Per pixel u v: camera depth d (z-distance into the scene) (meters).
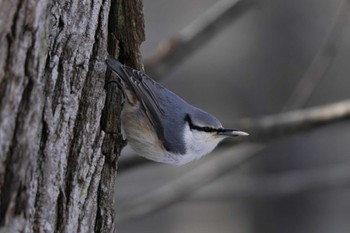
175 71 21.72
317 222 19.47
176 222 22.05
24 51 6.03
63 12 7.17
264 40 19.98
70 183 6.94
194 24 11.89
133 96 8.15
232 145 11.01
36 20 6.10
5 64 5.95
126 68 7.84
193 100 21.36
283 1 19.77
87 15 7.34
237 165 12.68
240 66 20.66
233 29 20.73
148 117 8.36
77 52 7.18
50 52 6.97
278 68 19.75
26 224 5.99
